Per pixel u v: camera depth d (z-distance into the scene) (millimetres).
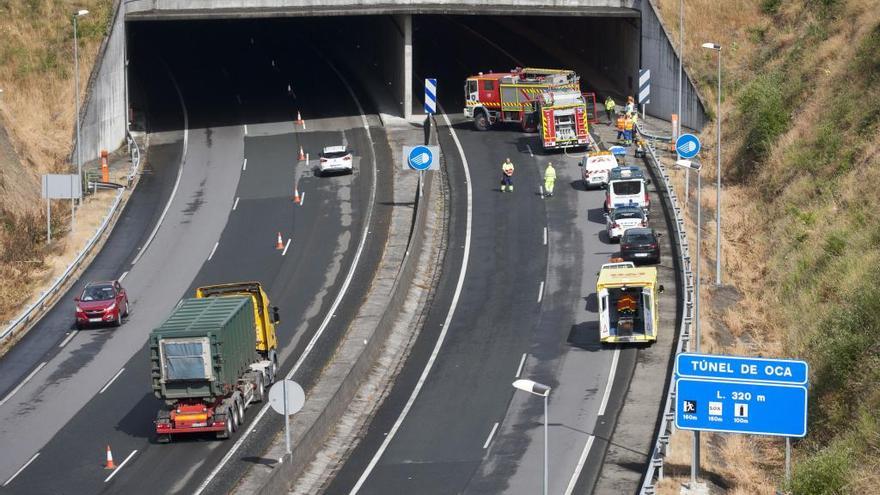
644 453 163250
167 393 165250
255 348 183125
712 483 154750
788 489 155000
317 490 158750
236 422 170750
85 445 169750
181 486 155375
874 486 154625
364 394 187750
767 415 145750
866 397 175375
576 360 193875
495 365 194500
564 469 159875
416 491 156625
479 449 167750
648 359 192125
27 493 156000
